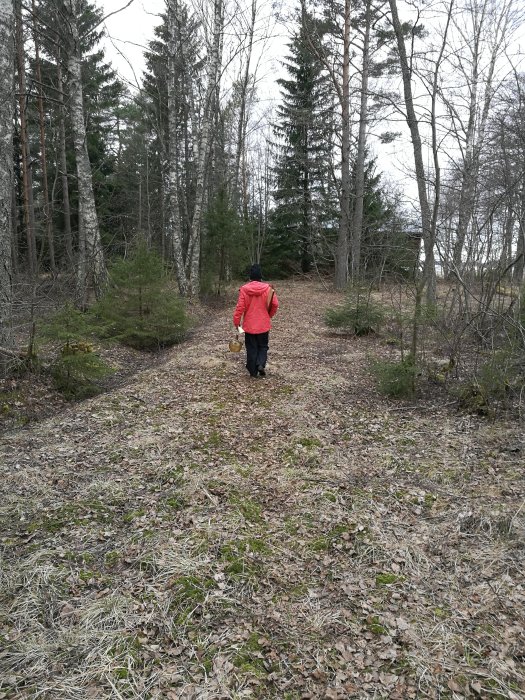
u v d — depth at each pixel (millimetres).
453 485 4203
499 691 2338
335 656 2564
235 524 3652
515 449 4676
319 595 3012
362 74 19094
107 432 5250
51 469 4383
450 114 7414
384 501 4012
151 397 6398
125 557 3277
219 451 4887
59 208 21359
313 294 19016
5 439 4984
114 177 26828
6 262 6273
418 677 2426
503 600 2889
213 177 24250
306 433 5293
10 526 3564
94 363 6520
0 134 6020
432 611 2857
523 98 7281
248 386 6898
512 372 5875
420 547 3424
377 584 3094
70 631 2668
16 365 6262
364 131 19594
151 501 3953
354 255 18766
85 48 21453
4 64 5953
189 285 16188
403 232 12227
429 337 7371
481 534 3529
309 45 19203
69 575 3088
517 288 7117
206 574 3125
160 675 2426
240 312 7023
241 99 22562
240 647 2602
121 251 18734
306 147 24719
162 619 2768
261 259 24859
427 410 5961
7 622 2719
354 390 6820
